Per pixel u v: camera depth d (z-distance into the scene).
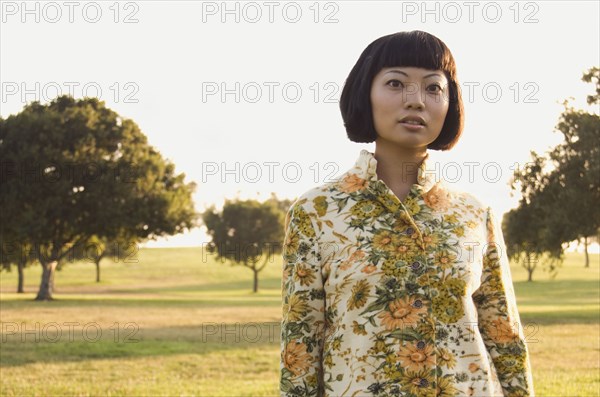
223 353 16.44
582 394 10.11
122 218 40.06
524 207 26.09
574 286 43.56
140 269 78.81
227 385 12.09
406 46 2.29
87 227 40.56
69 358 15.68
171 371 13.90
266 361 15.23
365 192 2.27
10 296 46.16
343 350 2.19
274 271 81.62
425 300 2.17
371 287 2.18
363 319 2.17
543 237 25.66
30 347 17.42
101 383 12.41
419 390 2.12
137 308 32.28
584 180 24.14
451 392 2.13
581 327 19.36
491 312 2.32
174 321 25.50
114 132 41.06
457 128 2.45
